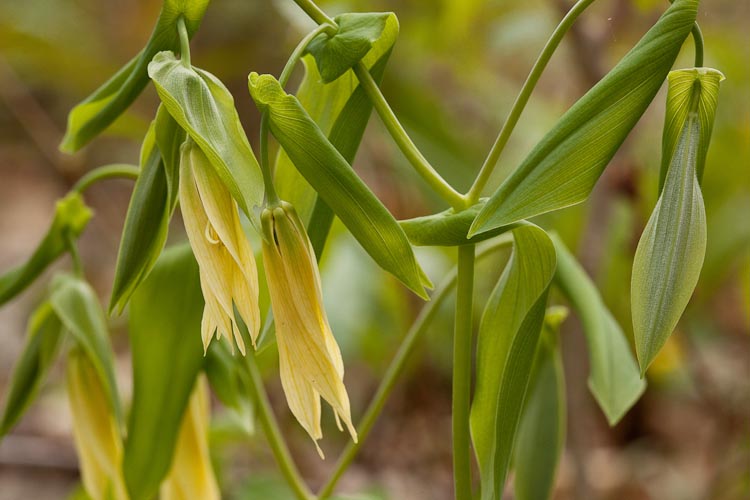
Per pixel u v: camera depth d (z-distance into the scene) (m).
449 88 1.08
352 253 0.82
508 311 0.46
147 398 0.50
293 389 0.43
